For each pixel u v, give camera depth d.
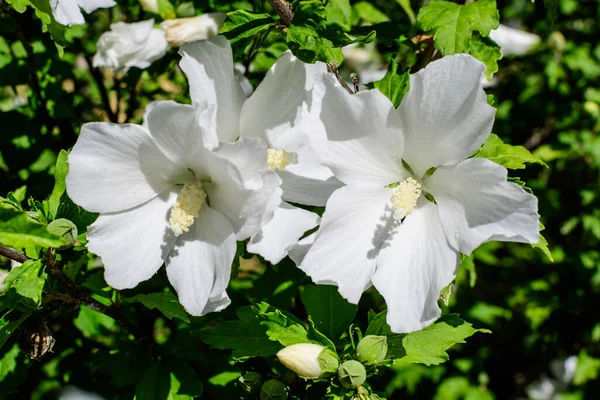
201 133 0.43
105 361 0.53
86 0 0.51
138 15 0.65
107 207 0.45
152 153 0.45
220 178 0.44
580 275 0.94
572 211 0.94
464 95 0.44
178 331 0.59
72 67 0.66
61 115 0.63
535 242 0.43
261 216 0.43
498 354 0.97
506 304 0.97
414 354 0.48
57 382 0.61
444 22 0.53
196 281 0.45
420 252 0.46
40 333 0.48
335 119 0.45
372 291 0.66
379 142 0.46
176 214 0.44
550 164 0.94
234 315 0.60
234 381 0.55
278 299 0.60
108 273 0.45
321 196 0.47
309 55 0.46
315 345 0.46
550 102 0.92
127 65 0.58
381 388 0.86
